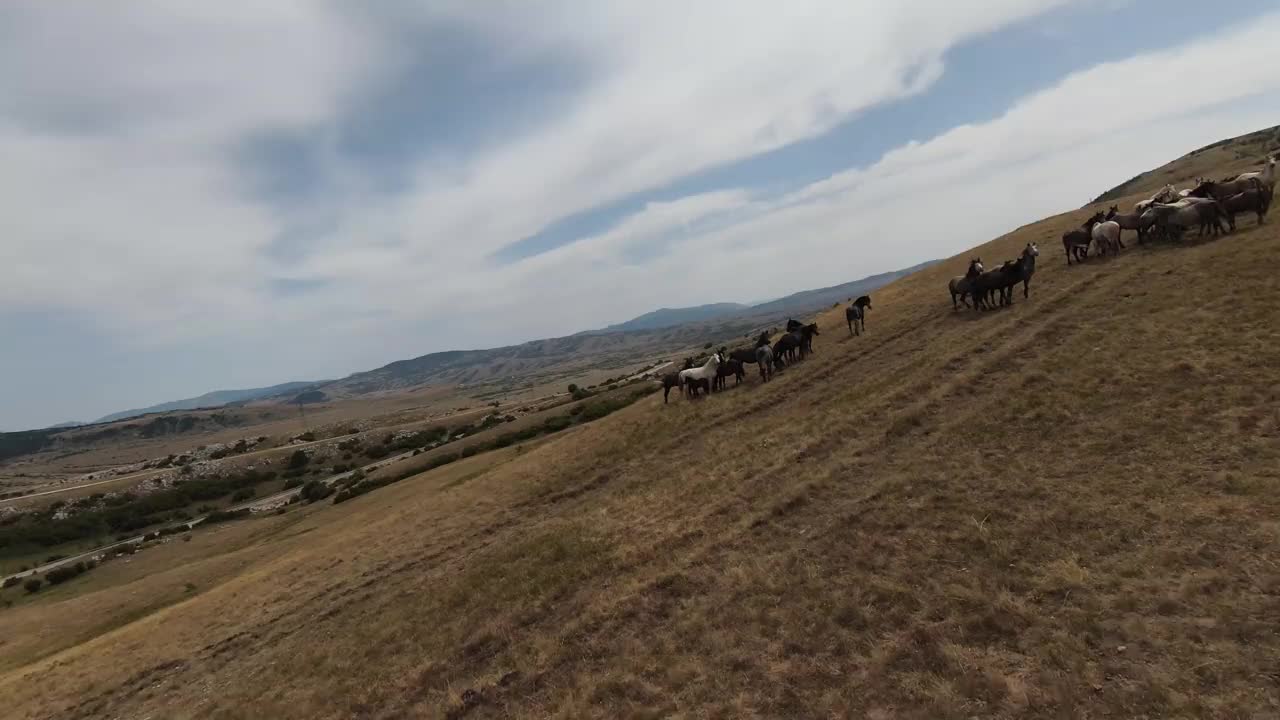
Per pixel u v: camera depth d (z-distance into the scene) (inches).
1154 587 366.3
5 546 4222.4
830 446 788.0
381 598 853.8
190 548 3147.1
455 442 4092.0
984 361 858.1
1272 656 293.0
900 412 796.6
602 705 429.4
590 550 728.3
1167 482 471.5
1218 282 827.4
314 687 626.2
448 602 728.3
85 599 2030.0
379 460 5492.1
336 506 2829.7
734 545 610.2
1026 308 1042.7
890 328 1309.1
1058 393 686.5
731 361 1355.8
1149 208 1149.7
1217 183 1152.2
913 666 367.6
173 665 865.5
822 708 355.9
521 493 1160.2
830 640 417.4
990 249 1886.1
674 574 585.9
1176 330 736.3
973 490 556.4
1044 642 351.9
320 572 1114.1
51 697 874.1
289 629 859.4
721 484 799.1
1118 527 438.3
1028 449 601.6
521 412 5915.4
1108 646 334.3
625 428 1331.2
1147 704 290.2
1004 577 421.4
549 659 517.7
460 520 1128.2
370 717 531.8
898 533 524.7
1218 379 595.2
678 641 477.1
